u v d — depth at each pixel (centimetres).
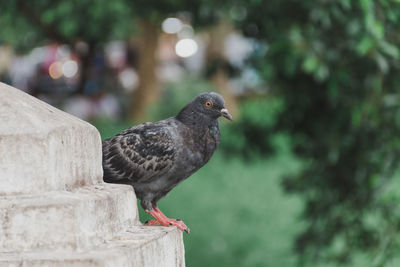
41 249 305
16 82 2738
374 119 717
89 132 356
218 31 2058
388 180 752
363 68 692
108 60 2595
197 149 561
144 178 552
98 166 370
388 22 683
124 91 2572
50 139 314
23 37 2084
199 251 1256
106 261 296
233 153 917
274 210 1497
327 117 782
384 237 810
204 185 1705
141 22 2083
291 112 825
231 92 2205
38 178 313
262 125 887
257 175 1778
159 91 2481
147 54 2334
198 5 892
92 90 2497
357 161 771
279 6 739
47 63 2686
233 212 1488
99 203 324
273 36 738
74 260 295
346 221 845
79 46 2212
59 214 304
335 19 684
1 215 304
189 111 564
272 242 1298
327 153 793
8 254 301
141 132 559
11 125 313
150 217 1134
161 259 350
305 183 845
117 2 1177
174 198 1591
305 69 656
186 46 3170
